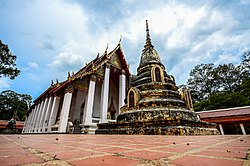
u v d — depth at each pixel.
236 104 29.77
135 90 13.28
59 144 3.27
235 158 1.61
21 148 2.52
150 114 10.88
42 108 26.95
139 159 1.62
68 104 17.80
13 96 66.75
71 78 18.69
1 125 37.59
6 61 26.03
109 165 1.36
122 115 12.76
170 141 4.07
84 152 2.10
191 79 53.03
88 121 17.08
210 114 23.09
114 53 23.81
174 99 12.55
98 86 25.91
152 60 17.05
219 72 47.00
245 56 43.22
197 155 1.84
